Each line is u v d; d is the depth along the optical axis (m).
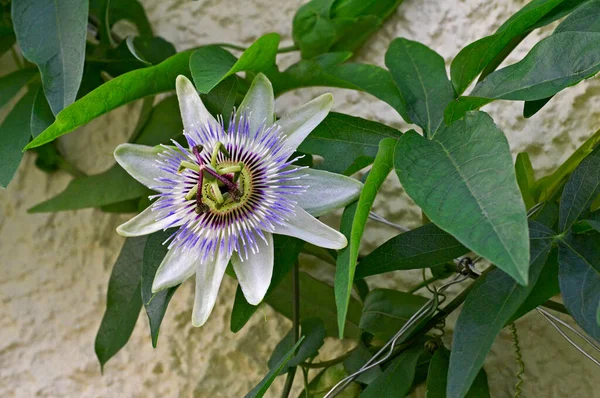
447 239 0.37
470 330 0.33
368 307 0.42
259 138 0.36
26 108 0.42
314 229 0.35
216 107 0.38
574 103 0.44
